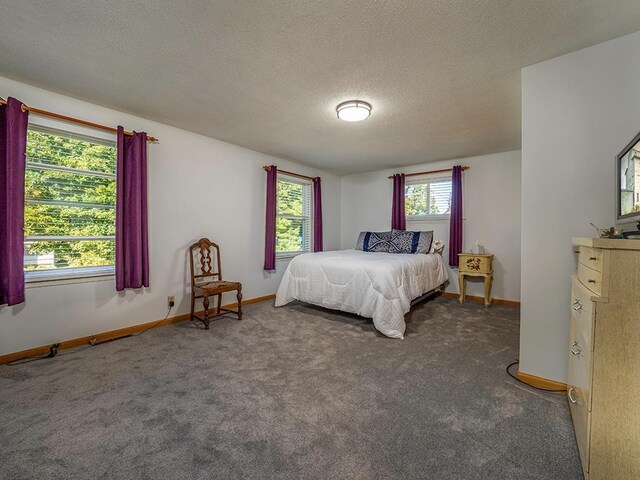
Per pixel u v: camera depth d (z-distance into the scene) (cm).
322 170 536
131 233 276
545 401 168
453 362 219
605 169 166
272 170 419
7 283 209
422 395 174
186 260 332
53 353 229
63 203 250
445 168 459
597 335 107
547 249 183
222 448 130
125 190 274
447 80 213
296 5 142
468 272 404
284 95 239
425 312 361
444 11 145
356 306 309
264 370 206
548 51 176
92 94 240
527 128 191
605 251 106
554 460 123
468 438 136
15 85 220
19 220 212
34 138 235
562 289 179
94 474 115
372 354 234
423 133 330
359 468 118
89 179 265
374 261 329
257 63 194
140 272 278
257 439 135
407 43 171
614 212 163
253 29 160
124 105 262
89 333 258
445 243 462
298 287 365
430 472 116
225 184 372
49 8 145
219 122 302
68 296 247
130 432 140
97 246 270
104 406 161
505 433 140
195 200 340
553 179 181
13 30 162
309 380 192
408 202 502
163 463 121
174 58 189
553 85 183
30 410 157
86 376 196
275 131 328
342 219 587
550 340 183
